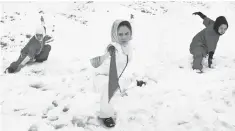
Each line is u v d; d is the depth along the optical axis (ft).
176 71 20.71
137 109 15.25
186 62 22.48
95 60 12.26
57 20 35.63
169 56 24.68
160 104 15.87
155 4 47.39
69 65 22.04
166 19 39.45
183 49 26.76
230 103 15.61
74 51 25.86
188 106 15.37
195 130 13.39
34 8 39.58
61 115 14.82
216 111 14.94
